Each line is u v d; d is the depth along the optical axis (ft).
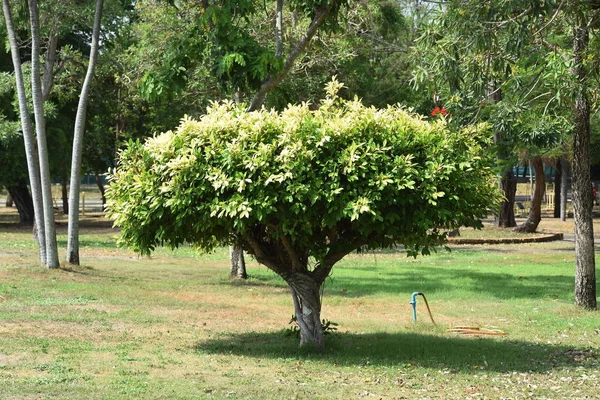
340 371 29.40
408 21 102.47
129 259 74.43
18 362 28.86
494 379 28.60
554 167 142.41
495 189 32.73
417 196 30.17
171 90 46.32
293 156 29.37
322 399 24.77
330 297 51.31
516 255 85.20
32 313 40.68
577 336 38.52
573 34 43.32
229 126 30.78
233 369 29.09
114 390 24.76
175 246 32.94
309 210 29.76
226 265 71.10
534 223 110.22
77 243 62.44
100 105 112.27
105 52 82.69
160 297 48.88
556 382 28.22
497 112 37.96
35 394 23.94
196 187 29.94
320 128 30.27
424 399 25.23
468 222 31.91
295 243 32.73
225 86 46.32
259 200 29.25
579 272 47.32
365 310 46.57
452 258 81.87
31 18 58.03
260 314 43.86
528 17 35.58
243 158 29.78
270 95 50.16
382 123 31.01
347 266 72.84
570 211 163.84
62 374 26.96
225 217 29.68
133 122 120.47
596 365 31.42
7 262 64.23
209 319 41.68
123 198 32.01
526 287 57.47
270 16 65.62
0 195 245.65
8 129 81.05
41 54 75.82
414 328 40.24
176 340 35.19
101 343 33.58
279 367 29.81
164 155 30.89
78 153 61.67
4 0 58.95
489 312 45.93
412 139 30.83
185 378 27.20
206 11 45.06
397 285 57.98
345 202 29.40
